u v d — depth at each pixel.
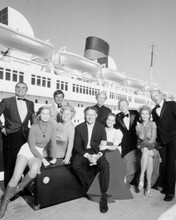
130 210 3.19
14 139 3.62
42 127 3.37
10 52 14.22
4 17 16.62
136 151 4.42
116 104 20.80
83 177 3.52
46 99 13.25
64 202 3.47
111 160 3.83
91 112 3.78
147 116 4.16
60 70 17.34
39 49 15.18
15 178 3.00
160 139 3.87
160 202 3.51
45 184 3.22
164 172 3.99
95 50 28.44
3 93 10.84
